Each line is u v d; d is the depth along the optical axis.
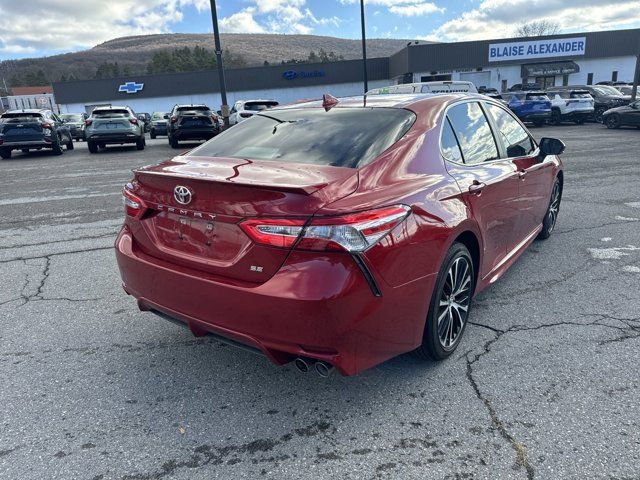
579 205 7.14
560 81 43.22
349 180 2.47
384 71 49.88
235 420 2.63
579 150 13.70
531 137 4.70
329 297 2.22
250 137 3.29
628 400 2.68
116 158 15.47
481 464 2.26
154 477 2.25
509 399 2.72
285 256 2.30
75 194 9.07
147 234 2.92
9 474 2.27
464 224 2.94
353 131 2.99
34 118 16.30
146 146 20.80
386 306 2.41
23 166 14.01
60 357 3.29
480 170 3.40
